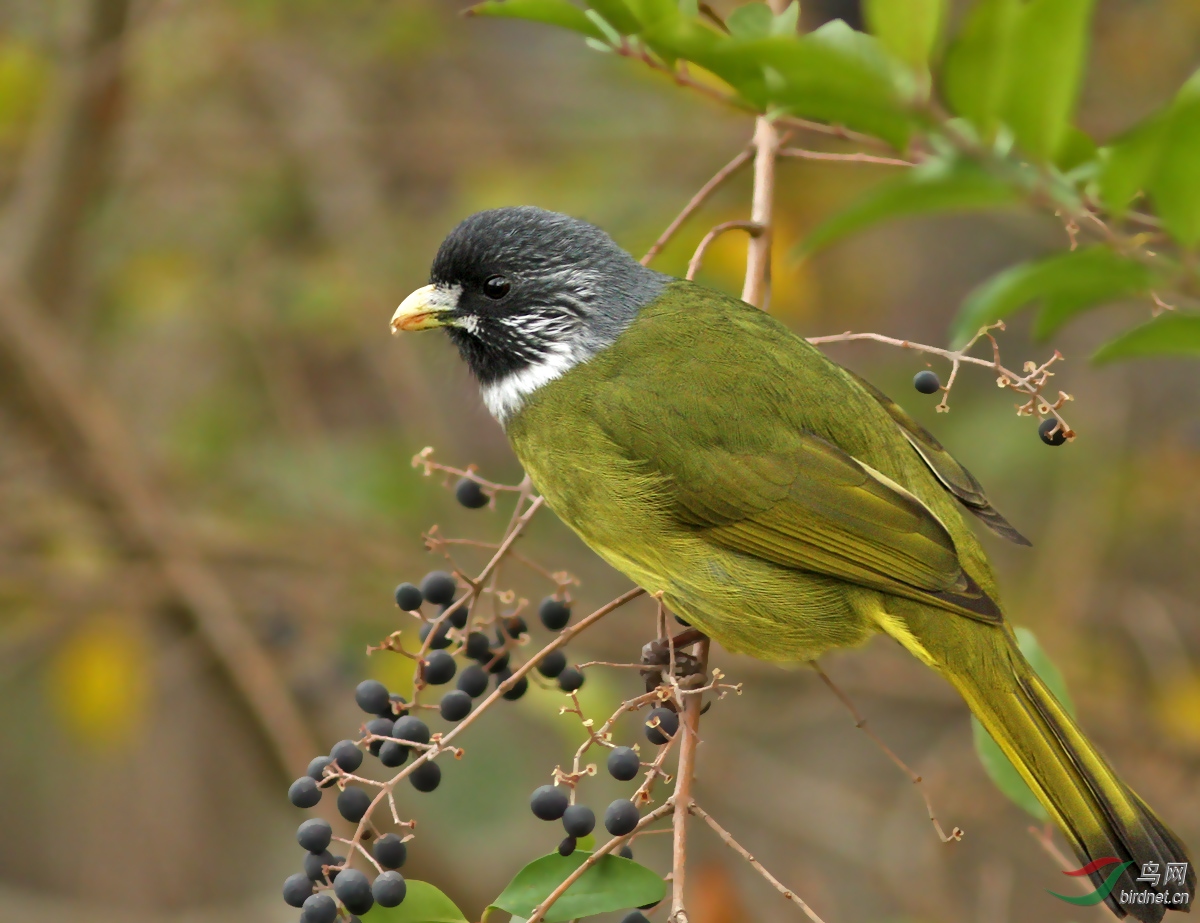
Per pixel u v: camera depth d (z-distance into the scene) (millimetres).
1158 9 13117
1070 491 12688
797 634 7070
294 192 13492
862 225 4293
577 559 12719
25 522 11820
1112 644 12805
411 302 7672
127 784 14367
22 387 11688
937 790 11555
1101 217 4828
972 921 11484
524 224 7535
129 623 12227
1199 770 11609
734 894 9703
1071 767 6387
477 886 11750
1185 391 13695
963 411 12977
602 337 7430
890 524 6859
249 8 12992
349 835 10688
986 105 3895
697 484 7016
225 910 13453
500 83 14281
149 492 11859
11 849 14281
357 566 12086
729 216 11984
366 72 14188
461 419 13398
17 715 14633
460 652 6410
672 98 12469
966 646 6707
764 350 7223
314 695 11945
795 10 5648
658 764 5371
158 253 13070
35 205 12516
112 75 12227
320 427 13383
